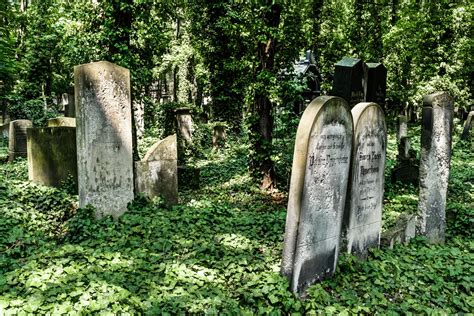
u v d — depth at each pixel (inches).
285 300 171.3
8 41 676.1
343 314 165.8
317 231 193.6
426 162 273.3
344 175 207.2
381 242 258.5
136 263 198.7
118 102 282.0
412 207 365.7
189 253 219.1
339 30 884.0
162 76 1280.8
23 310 143.3
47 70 986.7
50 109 982.4
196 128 702.5
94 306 149.6
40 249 213.9
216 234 259.6
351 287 198.7
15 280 167.8
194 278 187.6
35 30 971.3
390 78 989.2
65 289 159.9
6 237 231.6
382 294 188.4
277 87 423.8
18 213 273.3
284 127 459.8
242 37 447.8
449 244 284.8
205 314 155.1
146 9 418.3
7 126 844.0
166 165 335.6
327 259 203.0
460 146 748.0
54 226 284.2
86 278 173.2
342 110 197.6
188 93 1157.7
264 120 449.7
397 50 970.1
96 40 407.5
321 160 189.5
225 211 317.4
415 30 878.4
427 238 279.3
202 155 673.0
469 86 1024.2
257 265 202.7
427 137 270.5
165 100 1311.5
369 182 234.7
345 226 221.6
